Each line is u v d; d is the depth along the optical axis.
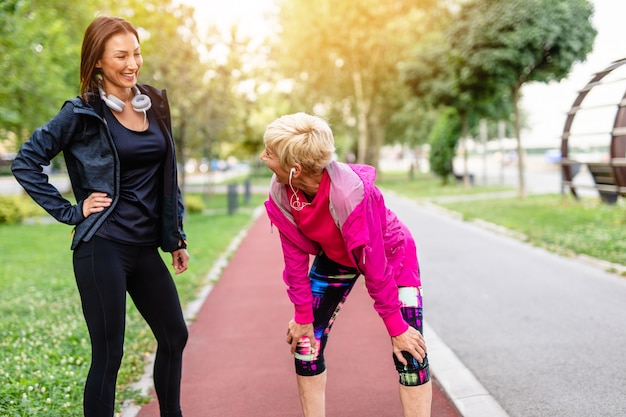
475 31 14.16
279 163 2.34
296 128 2.30
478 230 11.27
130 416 3.41
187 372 4.26
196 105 17.98
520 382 3.73
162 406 2.79
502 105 23.45
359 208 2.32
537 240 9.14
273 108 36.47
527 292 6.14
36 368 3.96
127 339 4.71
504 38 13.70
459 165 60.38
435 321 5.28
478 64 14.41
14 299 6.44
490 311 5.50
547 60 13.89
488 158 64.69
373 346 4.66
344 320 5.47
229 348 4.78
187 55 16.45
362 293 6.55
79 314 5.60
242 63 19.41
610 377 3.71
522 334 4.74
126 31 2.44
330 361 4.34
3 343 4.59
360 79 34.03
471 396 3.50
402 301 2.59
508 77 14.61
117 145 2.42
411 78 22.89
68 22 12.55
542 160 44.16
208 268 8.31
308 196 2.45
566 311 5.33
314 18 31.36
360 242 2.34
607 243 8.18
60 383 3.66
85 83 2.45
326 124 2.36
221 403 3.64
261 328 5.34
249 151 41.03
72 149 2.44
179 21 16.33
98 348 2.41
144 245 2.55
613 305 5.43
